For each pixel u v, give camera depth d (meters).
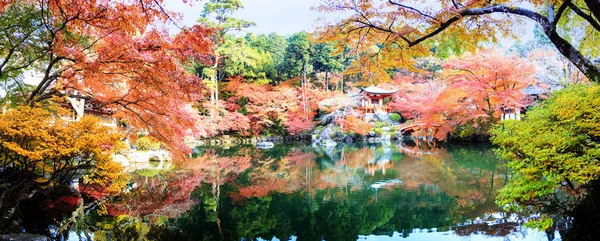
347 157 19.06
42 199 7.54
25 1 6.66
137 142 16.66
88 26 6.40
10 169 7.15
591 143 5.00
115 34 6.23
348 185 11.38
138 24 6.11
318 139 29.48
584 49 9.95
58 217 7.05
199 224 7.44
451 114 22.77
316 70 39.53
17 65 7.76
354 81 40.31
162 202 9.06
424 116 25.36
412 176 12.61
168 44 6.27
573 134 5.14
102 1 5.79
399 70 38.62
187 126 8.08
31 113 5.82
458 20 6.80
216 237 6.70
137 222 7.26
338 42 7.90
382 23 7.09
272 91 31.47
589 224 5.32
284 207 8.89
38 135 5.48
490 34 7.32
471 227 6.86
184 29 6.30
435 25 6.68
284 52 41.56
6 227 5.88
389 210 8.42
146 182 11.72
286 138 31.55
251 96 28.97
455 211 8.04
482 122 21.77
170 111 7.59
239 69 32.88
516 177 6.68
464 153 18.45
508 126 6.36
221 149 23.69
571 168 4.96
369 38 7.62
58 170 6.38
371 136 29.98
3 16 6.89
